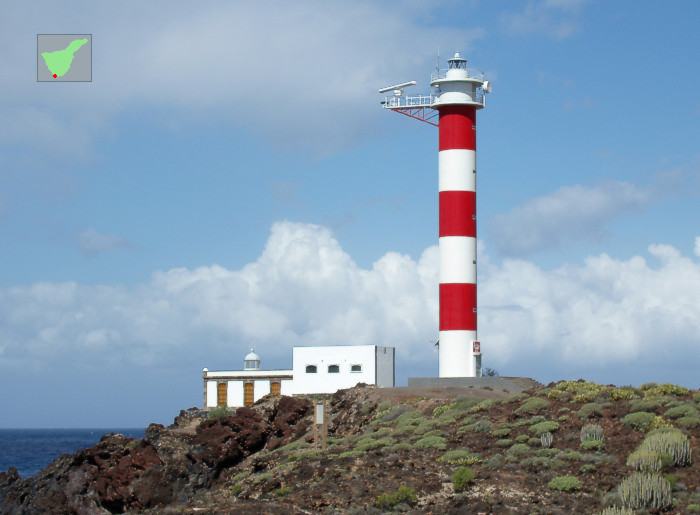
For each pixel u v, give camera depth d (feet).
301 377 329.31
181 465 233.96
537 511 150.10
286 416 273.75
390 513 154.30
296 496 167.73
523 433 192.95
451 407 233.14
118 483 219.82
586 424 191.21
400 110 293.64
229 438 251.60
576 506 152.35
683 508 149.38
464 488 164.66
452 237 283.59
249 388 342.64
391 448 193.98
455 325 281.95
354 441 216.54
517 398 223.92
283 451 233.96
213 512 160.66
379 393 268.62
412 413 236.63
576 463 171.01
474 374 281.95
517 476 168.66
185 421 310.04
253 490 185.68
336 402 277.03
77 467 223.92
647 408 194.08
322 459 192.65
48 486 220.64
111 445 236.63
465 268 282.97
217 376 345.72
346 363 325.21
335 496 165.68
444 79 285.84
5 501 220.84
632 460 167.12
